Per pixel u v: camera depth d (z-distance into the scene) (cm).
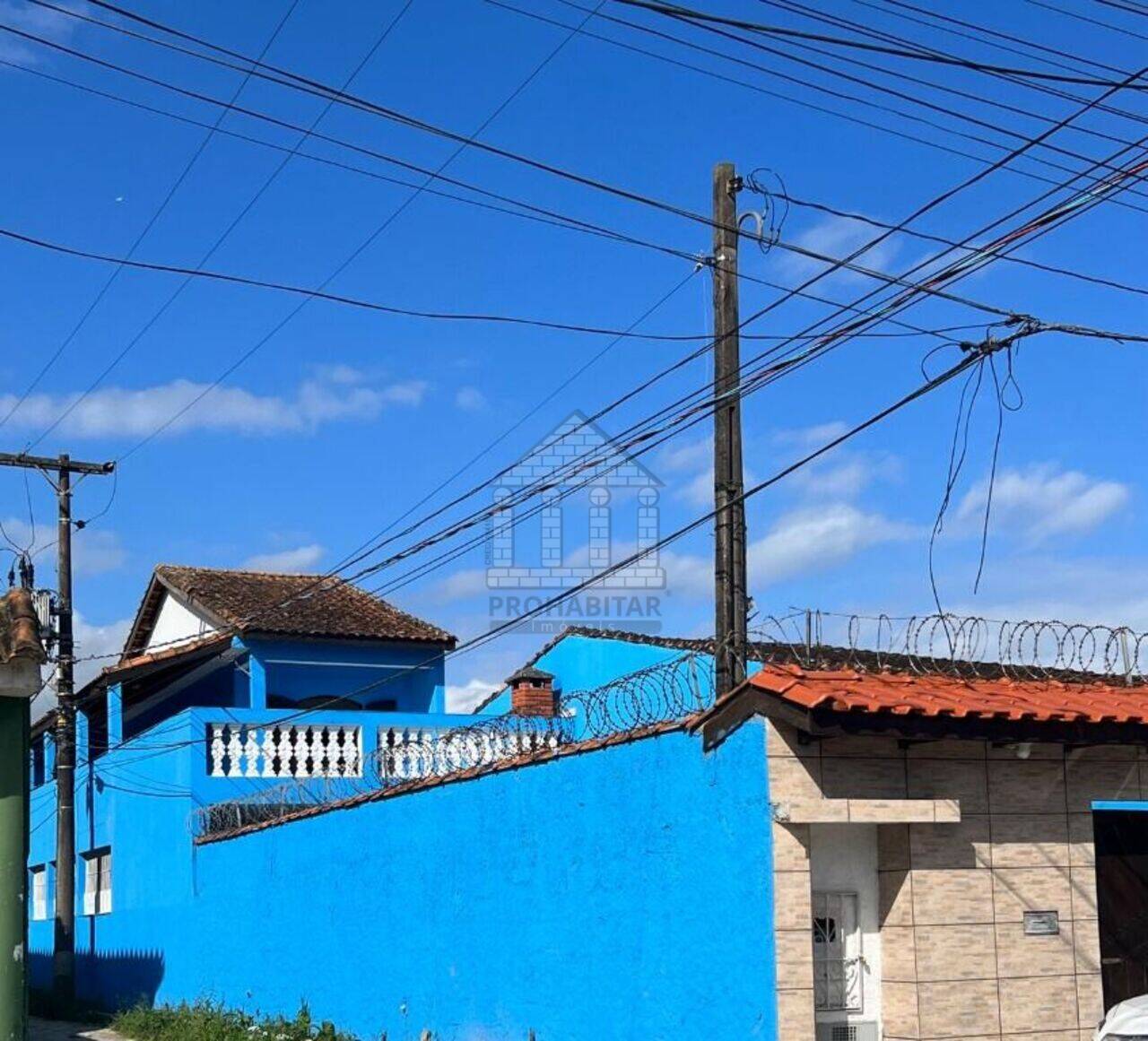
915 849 1127
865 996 1123
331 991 1853
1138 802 1226
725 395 1338
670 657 2553
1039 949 1154
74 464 2730
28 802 1302
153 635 3359
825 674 1153
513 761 1453
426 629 3025
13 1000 1245
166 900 2483
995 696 1190
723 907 1123
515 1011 1422
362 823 1798
